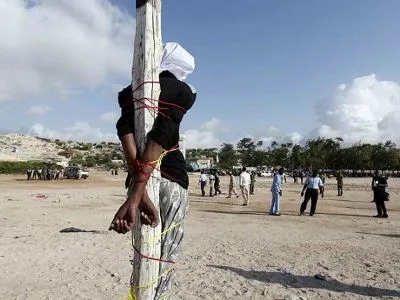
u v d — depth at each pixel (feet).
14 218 51.62
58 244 34.01
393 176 335.47
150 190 8.11
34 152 488.44
